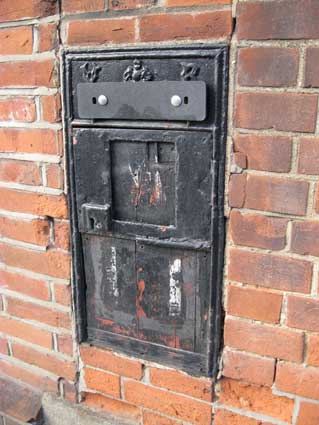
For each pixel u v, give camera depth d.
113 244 1.25
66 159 1.23
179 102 1.04
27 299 1.44
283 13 0.93
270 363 1.15
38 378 1.52
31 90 1.22
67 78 1.16
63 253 1.33
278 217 1.04
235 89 1.00
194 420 1.30
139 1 1.04
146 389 1.34
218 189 1.07
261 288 1.10
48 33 1.16
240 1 0.96
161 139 1.09
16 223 1.37
